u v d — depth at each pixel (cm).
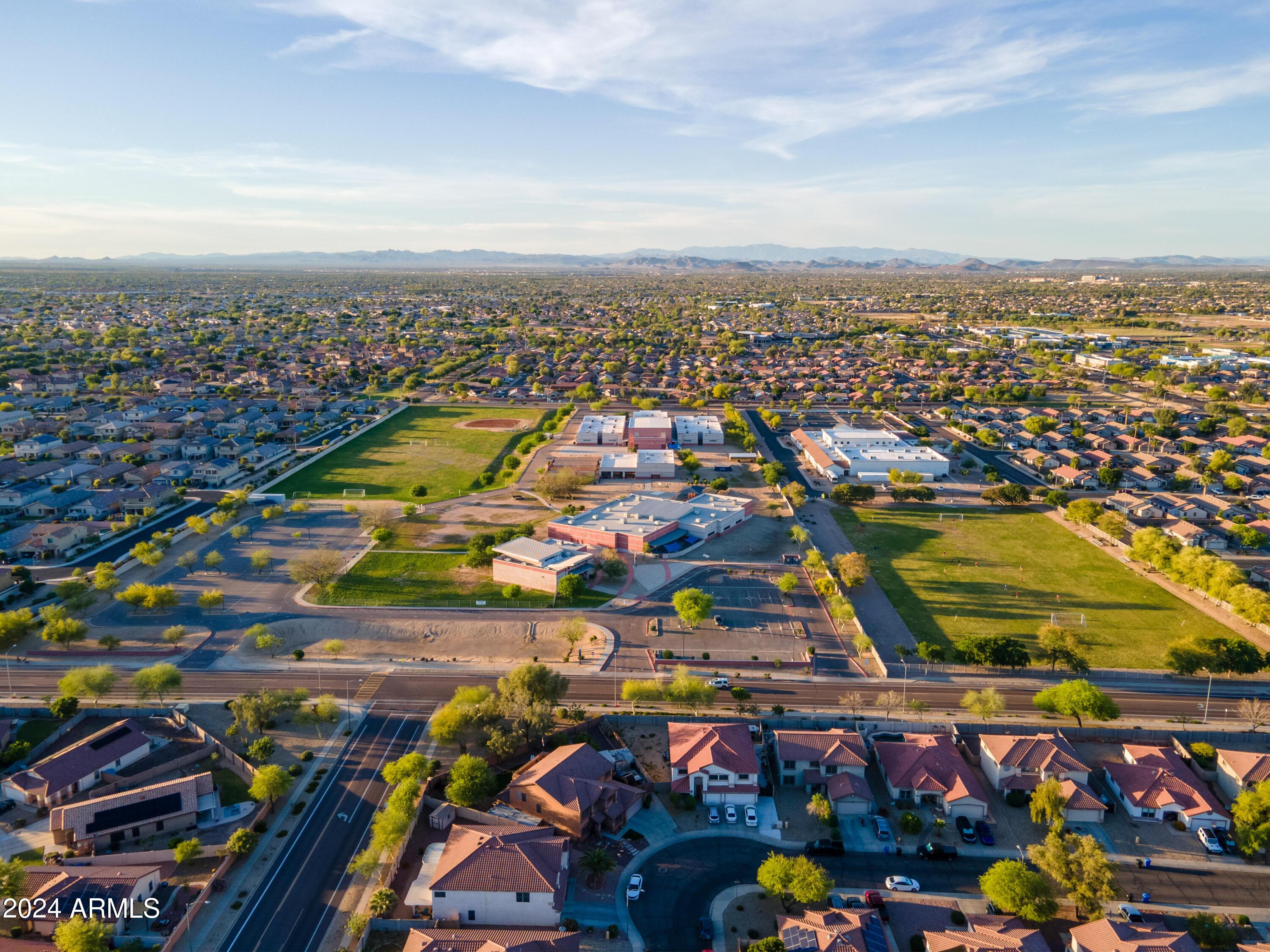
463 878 7806
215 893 8200
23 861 8619
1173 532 18850
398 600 15350
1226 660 12269
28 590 15188
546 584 15688
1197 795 9581
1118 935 7375
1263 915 8162
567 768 9631
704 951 7600
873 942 7500
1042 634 12912
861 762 10050
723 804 9800
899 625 14612
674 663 13112
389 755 10625
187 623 14288
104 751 10156
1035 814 9431
